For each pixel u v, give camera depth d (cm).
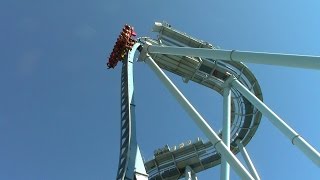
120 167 2830
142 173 2755
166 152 4456
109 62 3891
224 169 3178
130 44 3794
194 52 3069
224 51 2802
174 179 4497
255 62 2600
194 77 4078
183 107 3045
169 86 3206
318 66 2200
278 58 2419
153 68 3456
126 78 3556
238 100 4131
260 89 4103
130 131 3005
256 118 4156
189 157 4409
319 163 2666
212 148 4362
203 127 2855
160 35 3975
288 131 2947
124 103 3369
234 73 3966
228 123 3475
